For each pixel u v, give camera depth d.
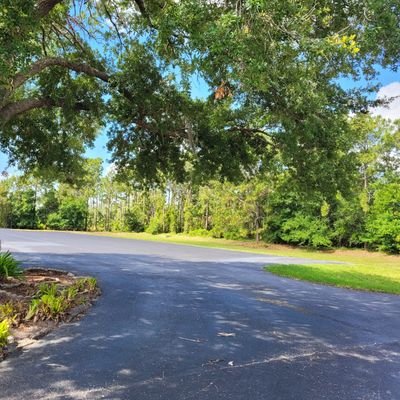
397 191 31.41
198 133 9.24
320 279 12.65
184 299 8.05
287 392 3.70
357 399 3.64
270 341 5.39
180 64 6.53
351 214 33.53
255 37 4.56
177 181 11.09
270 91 7.01
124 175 10.98
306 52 4.91
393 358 4.96
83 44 9.32
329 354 4.97
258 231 36.25
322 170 9.35
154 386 3.71
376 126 33.78
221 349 4.91
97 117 9.45
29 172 12.31
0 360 4.22
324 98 7.30
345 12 5.73
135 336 5.29
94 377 3.86
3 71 4.83
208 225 45.78
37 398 3.38
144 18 7.65
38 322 5.57
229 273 13.02
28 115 10.13
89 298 7.52
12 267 8.55
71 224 56.72
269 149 10.11
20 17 4.93
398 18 5.57
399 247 30.89
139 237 40.44
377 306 8.78
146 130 9.84
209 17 4.93
